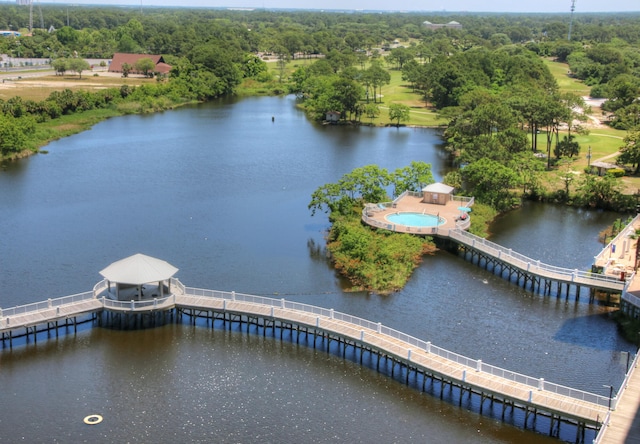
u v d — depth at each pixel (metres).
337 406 57.41
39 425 53.81
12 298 76.00
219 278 83.62
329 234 99.56
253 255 91.62
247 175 134.88
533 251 94.62
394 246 89.44
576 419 52.12
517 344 68.12
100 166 139.88
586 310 76.62
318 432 53.69
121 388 59.44
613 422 49.91
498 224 107.94
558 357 65.56
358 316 73.69
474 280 84.56
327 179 132.88
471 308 76.56
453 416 56.25
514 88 195.25
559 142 152.50
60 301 73.62
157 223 104.00
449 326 71.88
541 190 122.69
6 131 144.00
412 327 71.31
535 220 110.62
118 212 109.06
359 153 158.12
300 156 153.50
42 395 58.00
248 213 110.19
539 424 55.41
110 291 72.38
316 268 87.50
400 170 115.31
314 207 110.75
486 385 56.31
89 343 67.19
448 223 98.19
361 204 107.25
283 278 84.12
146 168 139.00
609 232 102.94
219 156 152.00
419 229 94.88
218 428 53.94
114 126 187.62
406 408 57.31
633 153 132.75
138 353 65.50
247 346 67.56
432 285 82.69
